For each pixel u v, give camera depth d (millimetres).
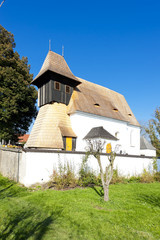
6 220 5551
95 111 21453
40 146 16828
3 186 10367
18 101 23453
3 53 23125
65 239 4383
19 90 23078
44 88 21016
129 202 7645
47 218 5648
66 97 20938
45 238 4430
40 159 10523
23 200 7531
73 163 11648
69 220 5488
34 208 6559
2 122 23094
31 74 26641
